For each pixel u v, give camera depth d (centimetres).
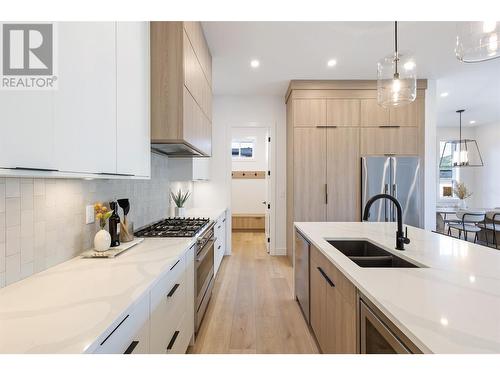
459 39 173
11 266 116
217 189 490
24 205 122
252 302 296
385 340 101
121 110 150
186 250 184
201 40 277
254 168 760
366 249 222
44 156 92
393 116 420
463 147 739
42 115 91
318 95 420
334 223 299
